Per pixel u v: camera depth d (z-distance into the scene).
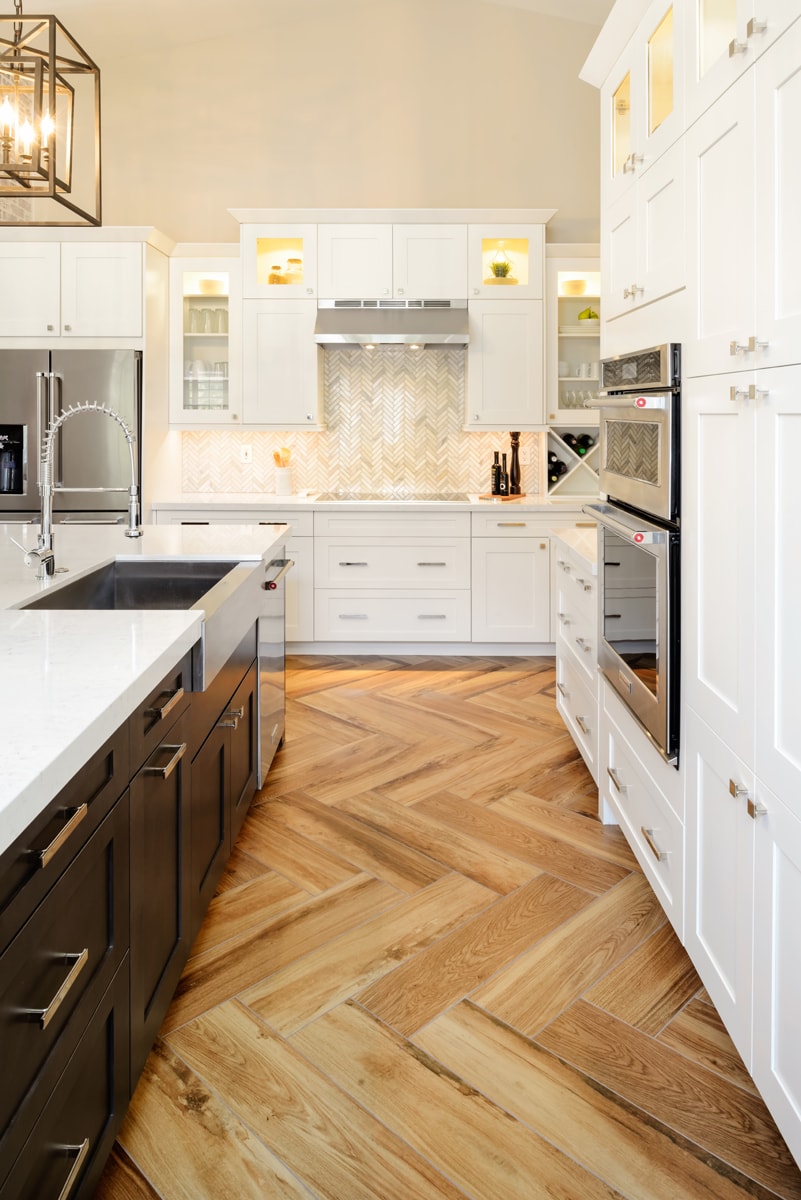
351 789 3.36
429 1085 1.81
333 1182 1.57
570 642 3.60
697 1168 1.60
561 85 5.71
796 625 1.42
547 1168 1.60
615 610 2.70
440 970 2.21
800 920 1.43
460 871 2.72
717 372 1.79
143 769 1.63
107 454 4.96
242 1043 1.93
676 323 2.10
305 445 5.85
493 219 5.26
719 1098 1.78
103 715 1.28
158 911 1.78
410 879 2.67
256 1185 1.56
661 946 2.32
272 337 5.36
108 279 5.04
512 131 5.73
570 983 2.16
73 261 5.04
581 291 5.53
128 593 2.92
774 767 1.51
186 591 2.91
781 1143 1.66
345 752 3.76
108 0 4.95
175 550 2.99
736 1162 1.62
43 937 1.15
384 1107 1.75
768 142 1.50
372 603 5.35
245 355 5.37
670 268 2.13
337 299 5.31
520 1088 1.80
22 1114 1.09
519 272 5.43
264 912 2.48
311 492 5.86
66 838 1.18
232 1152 1.63
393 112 5.71
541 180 5.76
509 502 5.33
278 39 5.67
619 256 2.68
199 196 5.74
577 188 5.77
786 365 1.44
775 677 1.51
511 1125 1.70
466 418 5.57
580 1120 1.72
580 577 3.32
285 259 5.52
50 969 1.17
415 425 5.83
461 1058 1.89
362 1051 1.91
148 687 1.53
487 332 5.35
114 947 1.48
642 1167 1.60
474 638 5.36
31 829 1.09
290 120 5.71
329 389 5.81
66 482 4.96
